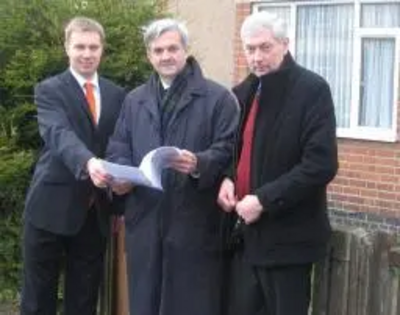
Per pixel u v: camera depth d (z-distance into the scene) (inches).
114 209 191.8
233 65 418.6
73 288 197.3
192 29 434.0
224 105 165.9
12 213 226.5
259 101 154.4
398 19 358.6
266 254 152.5
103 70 221.3
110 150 174.4
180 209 167.0
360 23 371.2
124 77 224.4
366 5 370.0
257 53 151.6
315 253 152.0
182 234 166.4
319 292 163.0
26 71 218.5
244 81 162.1
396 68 356.8
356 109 374.6
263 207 148.4
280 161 150.9
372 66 370.0
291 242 151.0
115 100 191.2
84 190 187.9
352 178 371.2
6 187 222.1
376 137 360.8
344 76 381.1
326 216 154.7
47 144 188.5
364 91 373.4
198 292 166.9
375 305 154.0
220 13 424.2
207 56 430.3
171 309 167.6
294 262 150.9
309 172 146.1
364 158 366.6
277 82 152.1
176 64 167.2
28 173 221.1
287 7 400.2
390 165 356.8
